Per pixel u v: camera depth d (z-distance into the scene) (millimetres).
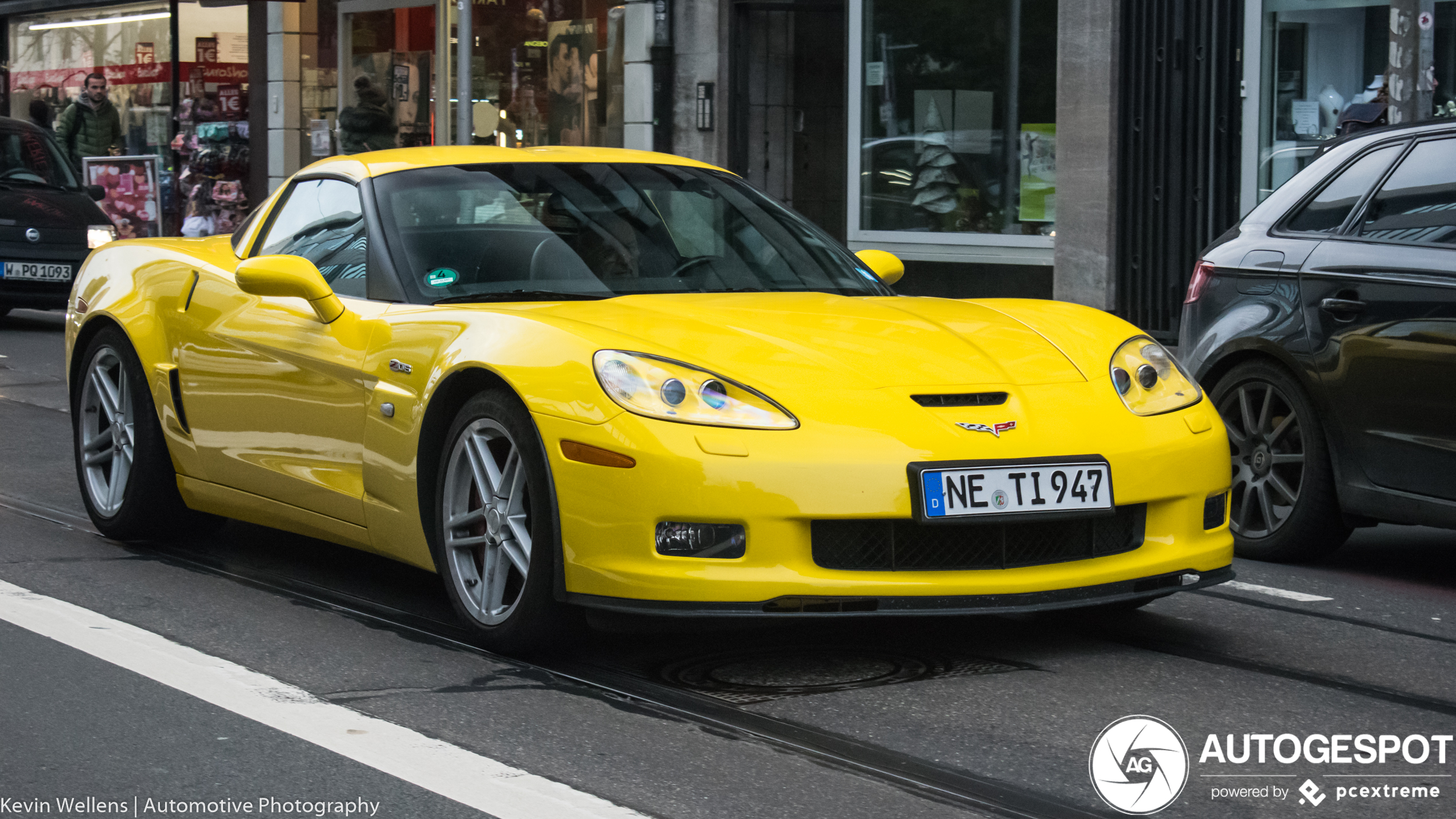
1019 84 13570
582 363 4152
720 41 15633
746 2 15430
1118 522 4305
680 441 3973
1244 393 5988
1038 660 4387
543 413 4152
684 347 4242
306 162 20734
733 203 5566
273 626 4707
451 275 4887
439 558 4598
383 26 19406
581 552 4078
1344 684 4199
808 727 3762
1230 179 12023
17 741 3637
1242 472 6016
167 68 22312
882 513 3957
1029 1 13461
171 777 3395
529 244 5035
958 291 14102
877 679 4184
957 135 14000
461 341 4488
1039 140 13492
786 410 4055
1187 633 4734
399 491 4680
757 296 4926
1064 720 3828
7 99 25172
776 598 3945
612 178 5469
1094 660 4398
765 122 15680
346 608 4965
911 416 4098
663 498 3955
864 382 4191
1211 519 4504
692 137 15891
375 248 5043
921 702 3975
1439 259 5328
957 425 4105
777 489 3941
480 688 4066
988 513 4023
